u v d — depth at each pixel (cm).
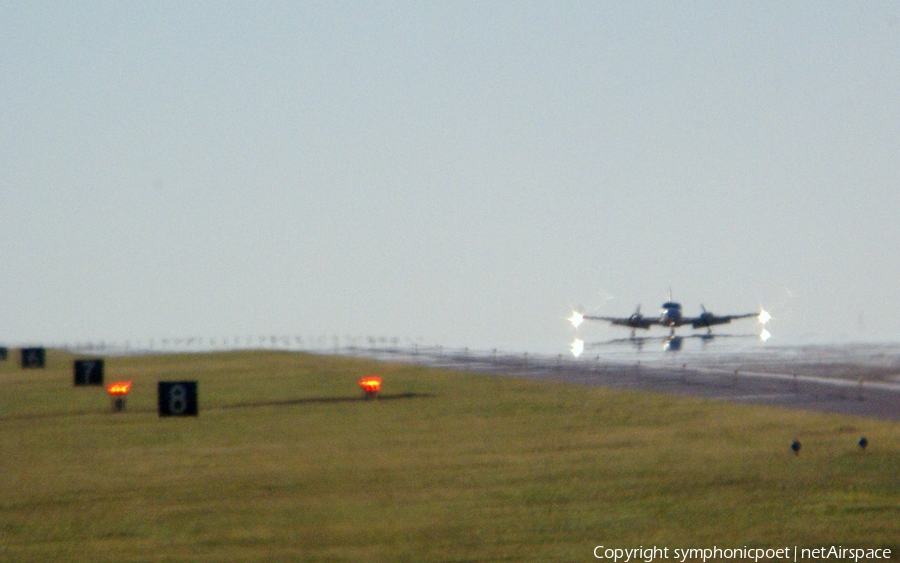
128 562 7781
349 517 9006
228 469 11788
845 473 10112
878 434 12612
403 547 7931
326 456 12538
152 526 8931
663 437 13100
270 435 14788
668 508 8900
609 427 14362
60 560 7931
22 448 14388
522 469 11050
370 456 12406
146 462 12600
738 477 10069
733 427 13775
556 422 15150
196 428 15950
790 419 14375
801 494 9231
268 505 9644
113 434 15562
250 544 8194
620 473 10556
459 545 7938
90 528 8950
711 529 8169
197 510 9531
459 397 19550
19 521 9325
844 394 17975
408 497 9775
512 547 7831
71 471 12112
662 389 19812
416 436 14125
